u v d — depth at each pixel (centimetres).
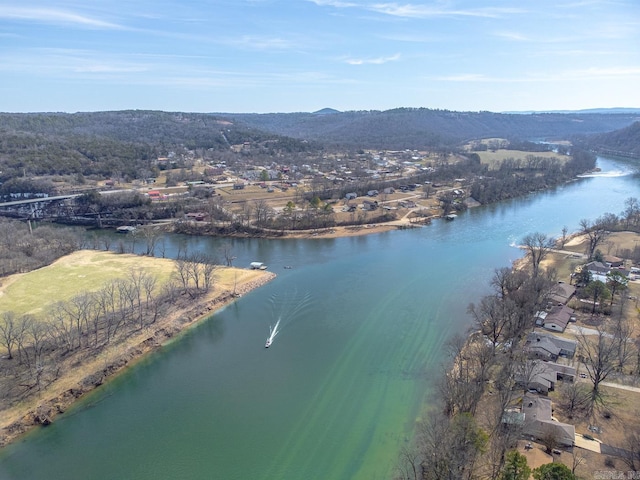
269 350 10869
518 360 9225
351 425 8169
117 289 13500
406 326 11781
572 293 12950
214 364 10338
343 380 9550
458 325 11700
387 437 7819
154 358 10681
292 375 9800
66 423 8431
